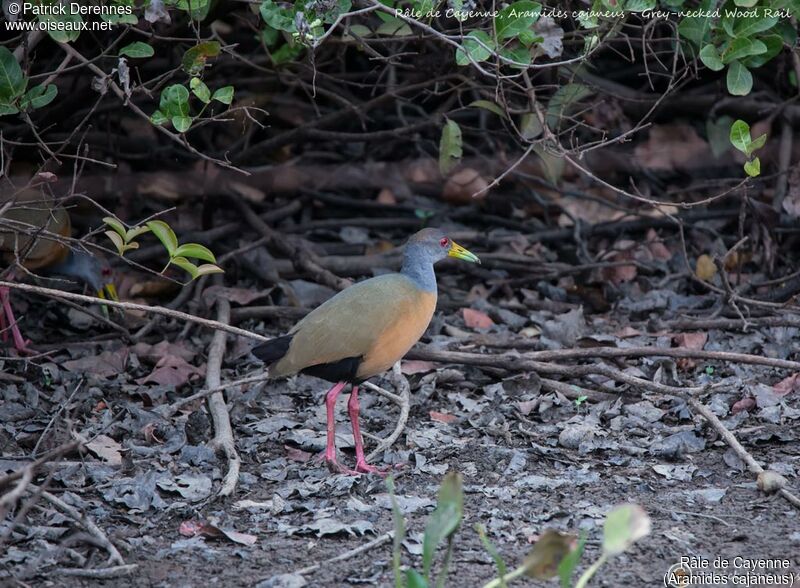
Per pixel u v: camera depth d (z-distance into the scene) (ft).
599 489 29.55
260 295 44.01
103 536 25.49
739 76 35.73
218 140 54.75
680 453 31.73
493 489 29.48
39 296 43.96
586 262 48.29
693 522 27.35
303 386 37.76
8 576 23.91
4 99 31.99
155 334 42.19
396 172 55.36
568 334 40.55
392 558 25.34
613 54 58.03
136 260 47.32
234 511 28.22
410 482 30.35
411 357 37.27
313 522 27.27
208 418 34.06
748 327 40.68
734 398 35.88
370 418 35.29
